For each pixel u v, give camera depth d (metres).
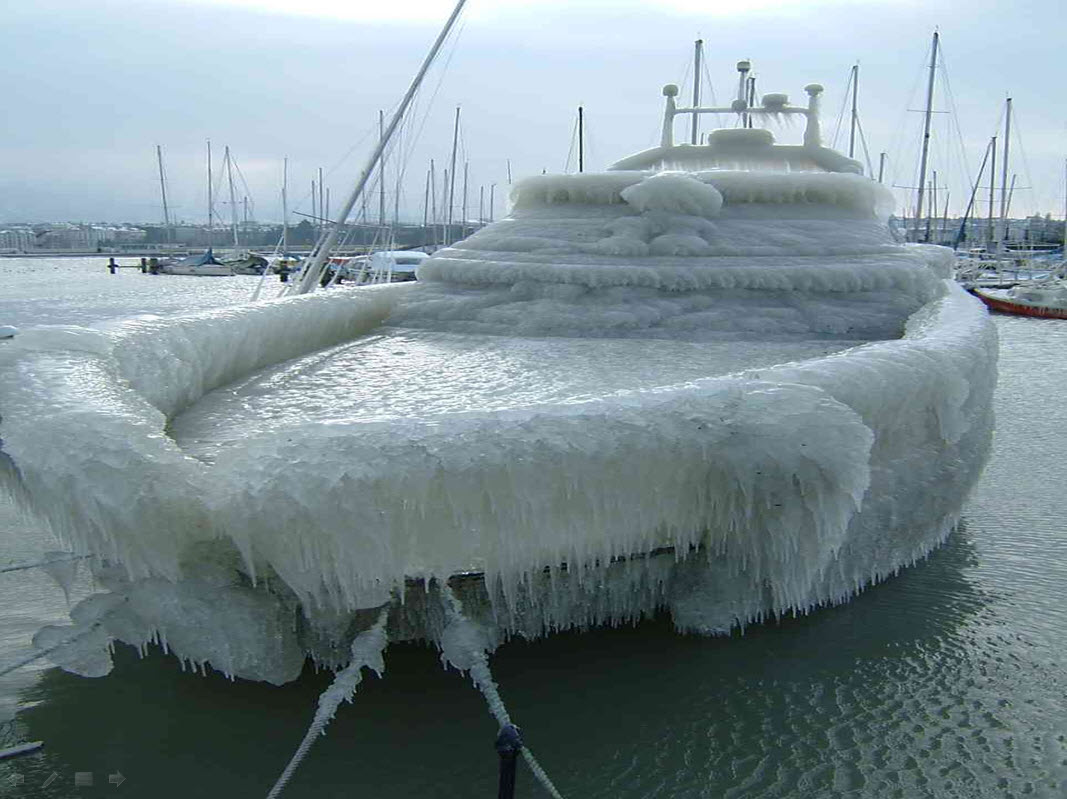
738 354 6.62
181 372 5.29
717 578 4.26
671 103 10.77
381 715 3.73
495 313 7.81
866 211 8.98
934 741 3.75
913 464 5.21
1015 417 11.04
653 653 4.25
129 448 3.47
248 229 80.00
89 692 3.97
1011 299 33.41
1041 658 4.46
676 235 8.05
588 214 8.77
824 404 3.88
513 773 2.79
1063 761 3.65
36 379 4.06
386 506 3.36
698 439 3.76
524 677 4.02
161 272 62.25
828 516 3.94
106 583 3.87
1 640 4.57
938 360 4.98
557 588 4.04
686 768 3.54
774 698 3.99
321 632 3.77
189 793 3.37
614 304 7.67
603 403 3.75
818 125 10.49
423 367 6.37
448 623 3.80
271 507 3.32
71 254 100.69
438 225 51.66
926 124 40.56
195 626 3.68
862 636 4.59
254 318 6.48
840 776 3.51
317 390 5.71
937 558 5.84
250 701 3.82
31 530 6.18
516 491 3.48
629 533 3.79
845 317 7.44
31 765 3.51
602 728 3.74
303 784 3.40
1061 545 6.13
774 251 7.96
